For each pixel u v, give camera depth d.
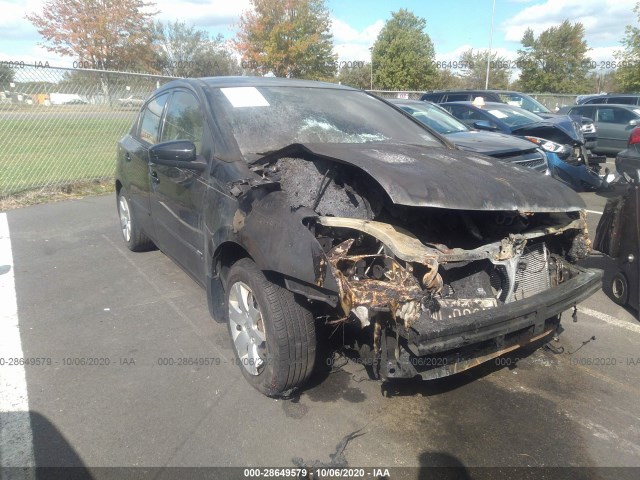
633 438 2.76
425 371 2.54
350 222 2.68
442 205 2.56
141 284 4.68
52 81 8.45
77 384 3.13
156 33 30.98
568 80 41.78
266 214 2.72
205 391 3.08
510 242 2.75
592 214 7.59
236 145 3.27
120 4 28.36
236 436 2.70
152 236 4.64
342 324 2.87
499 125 8.89
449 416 2.90
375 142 3.68
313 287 2.47
